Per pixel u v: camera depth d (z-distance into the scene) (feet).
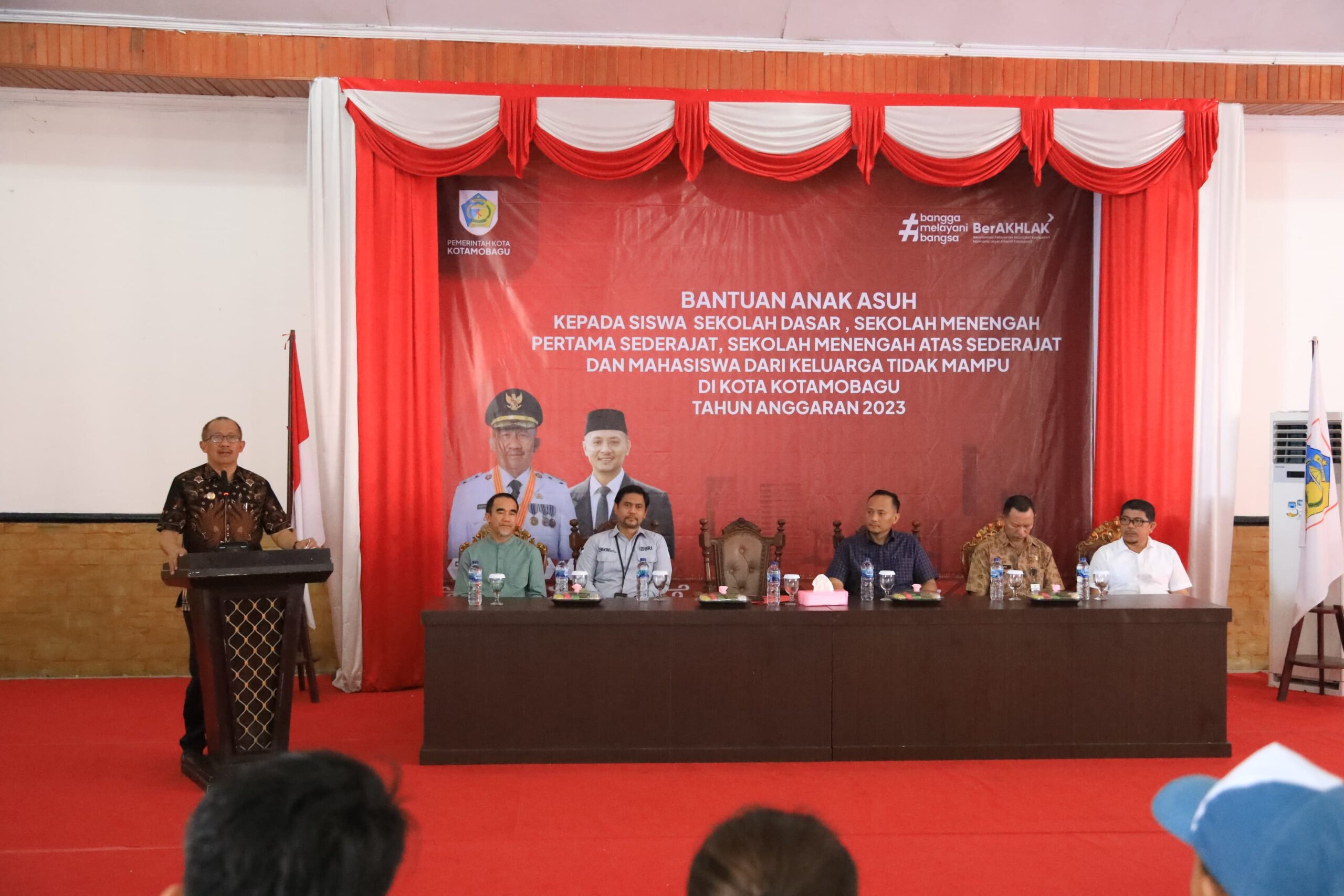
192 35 19.10
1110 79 20.42
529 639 14.62
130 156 20.02
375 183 19.21
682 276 20.39
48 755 14.85
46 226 19.90
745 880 2.85
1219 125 19.79
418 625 19.54
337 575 19.40
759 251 20.43
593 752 14.58
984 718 14.82
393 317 19.36
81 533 19.88
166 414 20.11
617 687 14.66
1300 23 20.11
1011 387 20.66
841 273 20.51
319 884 2.77
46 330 19.92
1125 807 12.73
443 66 19.61
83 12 18.83
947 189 20.54
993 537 17.75
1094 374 20.63
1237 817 2.77
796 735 14.74
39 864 10.75
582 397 20.36
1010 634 14.87
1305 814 2.66
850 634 14.79
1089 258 20.56
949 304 20.57
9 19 18.69
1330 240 21.33
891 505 17.24
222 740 12.94
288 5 19.11
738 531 18.49
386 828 2.95
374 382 19.30
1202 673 14.94
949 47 20.26
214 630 12.86
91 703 17.92
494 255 20.15
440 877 10.56
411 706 18.24
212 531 14.39
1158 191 19.95
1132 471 20.10
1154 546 18.11
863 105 19.26
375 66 19.47
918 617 14.80
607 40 19.85
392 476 19.34
